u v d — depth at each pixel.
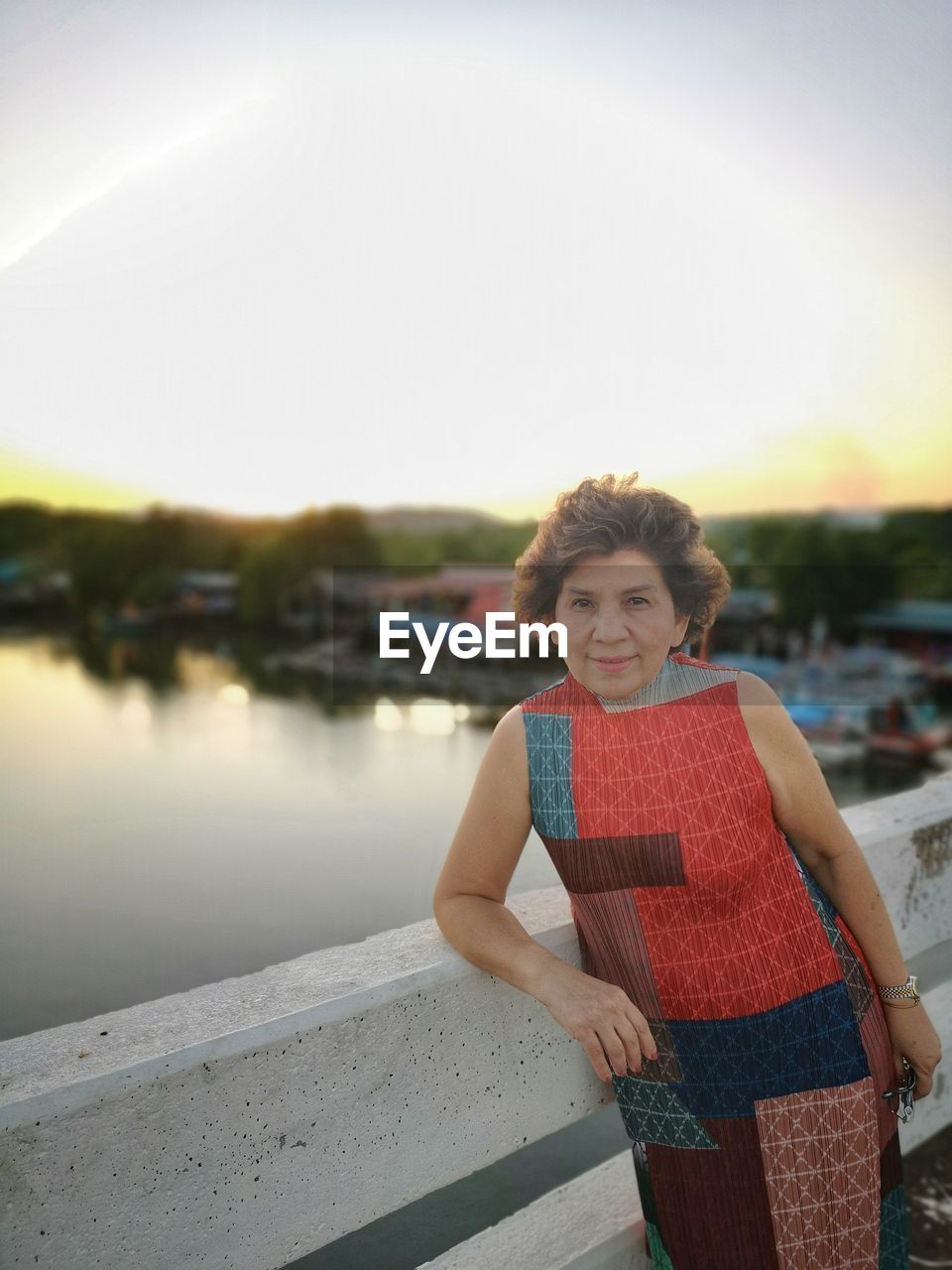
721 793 0.98
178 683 37.16
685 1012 1.00
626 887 1.00
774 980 0.99
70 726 26.44
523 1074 1.07
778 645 19.33
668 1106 1.02
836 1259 1.00
